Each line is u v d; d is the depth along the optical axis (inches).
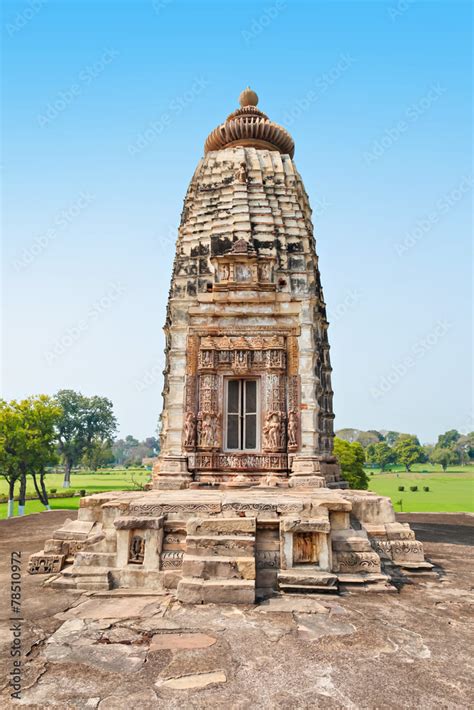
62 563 480.1
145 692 241.1
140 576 417.1
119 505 461.4
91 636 309.4
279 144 963.3
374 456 4751.5
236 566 386.6
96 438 3287.4
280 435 703.7
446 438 5994.1
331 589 395.9
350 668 266.1
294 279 778.8
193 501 459.5
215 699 234.5
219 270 786.2
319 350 832.3
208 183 864.9
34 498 2237.9
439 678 256.2
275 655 281.3
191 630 317.7
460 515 1073.5
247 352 728.3
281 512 447.5
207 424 709.9
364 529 479.2
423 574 465.7
